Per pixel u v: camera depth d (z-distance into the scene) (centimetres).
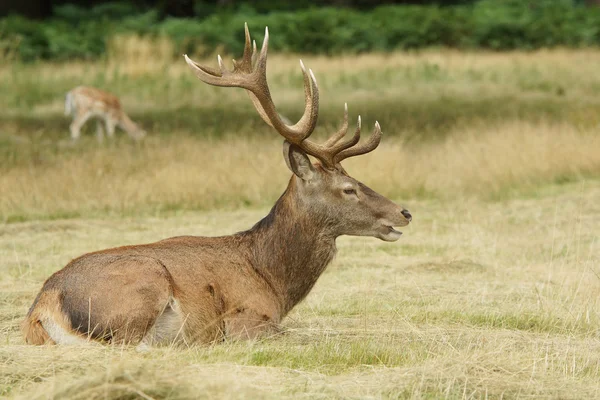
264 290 1348
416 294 1703
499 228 2375
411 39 6625
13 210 2667
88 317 1214
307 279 1391
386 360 1247
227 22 6562
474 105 4850
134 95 5112
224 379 1043
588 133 3491
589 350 1330
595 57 6381
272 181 2941
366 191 1395
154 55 5769
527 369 1161
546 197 2841
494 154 3225
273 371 1149
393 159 3075
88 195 2786
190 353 1211
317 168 1384
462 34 6731
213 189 2864
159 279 1240
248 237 1377
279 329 1358
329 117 4528
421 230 2419
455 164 3197
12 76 5275
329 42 6400
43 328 1224
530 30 6775
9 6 7650
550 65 6022
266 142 3556
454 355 1210
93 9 7200
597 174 3131
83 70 5597
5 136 4025
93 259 1259
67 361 1112
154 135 4200
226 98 5069
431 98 5088
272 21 6562
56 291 1234
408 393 1073
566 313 1547
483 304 1622
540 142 3319
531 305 1600
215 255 1334
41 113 4791
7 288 1747
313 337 1370
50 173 2959
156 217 2634
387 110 4738
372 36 6531
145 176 2953
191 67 1386
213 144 3541
